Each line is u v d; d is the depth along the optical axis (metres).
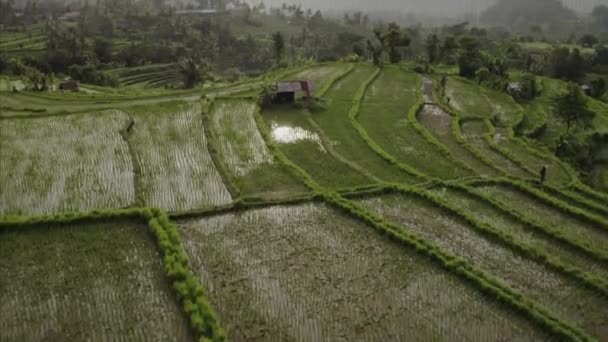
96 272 17.62
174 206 22.95
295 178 26.27
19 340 14.32
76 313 15.53
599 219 23.12
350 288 17.50
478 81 59.06
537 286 18.08
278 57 80.25
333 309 16.36
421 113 41.78
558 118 45.75
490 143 34.34
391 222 22.05
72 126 33.03
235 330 15.17
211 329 14.70
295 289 17.33
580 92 41.31
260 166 27.81
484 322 15.95
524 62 80.44
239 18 172.75
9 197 23.06
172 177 26.02
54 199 23.02
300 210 23.19
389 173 27.95
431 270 18.69
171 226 20.25
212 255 19.23
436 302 16.88
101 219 20.81
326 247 20.08
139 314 15.62
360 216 22.22
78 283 16.97
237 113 37.22
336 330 15.38
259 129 33.53
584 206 25.52
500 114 45.22
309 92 41.19
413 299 17.00
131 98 42.69
